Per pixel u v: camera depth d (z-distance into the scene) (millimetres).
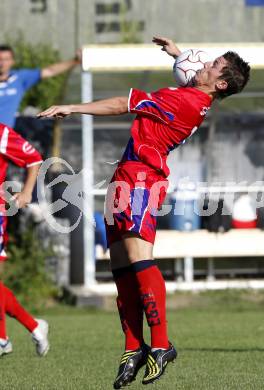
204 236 42938
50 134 41531
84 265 44281
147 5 56906
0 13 57219
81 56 34281
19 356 23781
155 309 16125
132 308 16719
